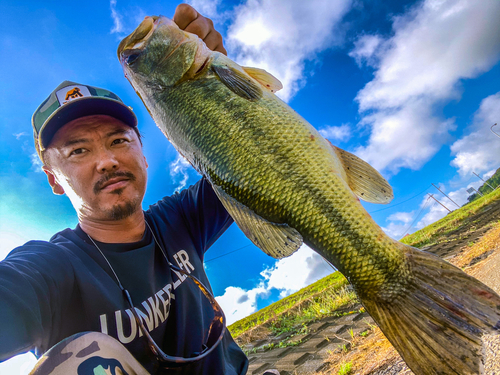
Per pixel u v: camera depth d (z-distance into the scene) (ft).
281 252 1.41
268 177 1.45
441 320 1.19
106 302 1.23
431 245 7.25
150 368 1.23
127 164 1.48
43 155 1.51
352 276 1.38
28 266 1.11
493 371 1.24
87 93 1.49
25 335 0.94
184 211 1.85
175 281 1.52
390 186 1.41
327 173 1.43
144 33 1.79
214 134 1.54
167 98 1.69
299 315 5.34
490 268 2.77
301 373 2.87
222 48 1.91
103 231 1.46
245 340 5.20
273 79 1.69
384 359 2.18
